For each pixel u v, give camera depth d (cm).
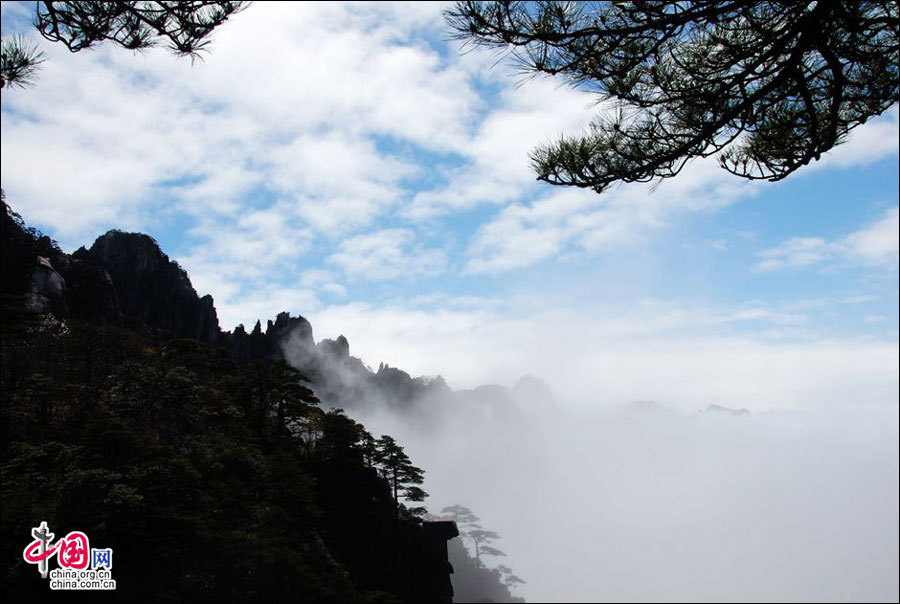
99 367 6706
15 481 4359
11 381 5891
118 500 4041
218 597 4334
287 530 5662
